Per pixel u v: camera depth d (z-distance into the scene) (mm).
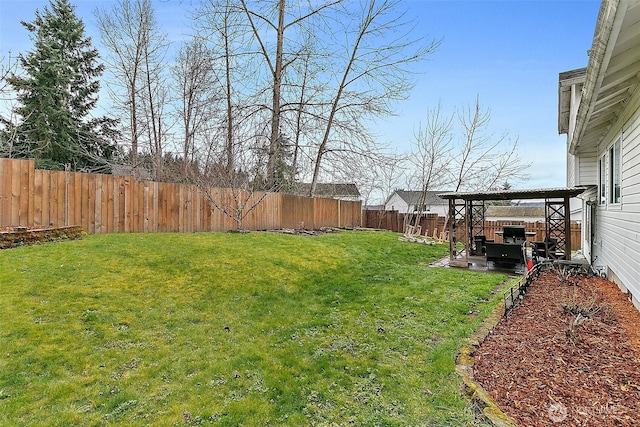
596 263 9086
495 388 2934
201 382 3324
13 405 2805
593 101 4785
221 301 5488
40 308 4355
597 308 4801
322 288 6848
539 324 4398
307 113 15453
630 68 4258
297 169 16109
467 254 10633
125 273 5867
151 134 16750
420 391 3248
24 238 6625
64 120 17750
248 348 4070
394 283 7547
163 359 3697
